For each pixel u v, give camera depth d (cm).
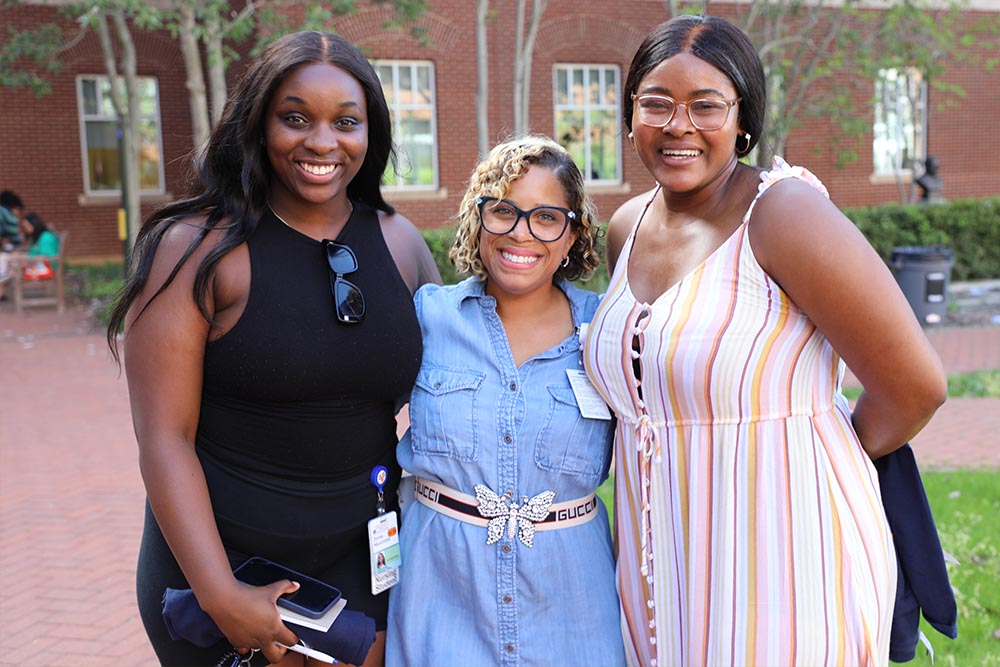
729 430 205
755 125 214
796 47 1471
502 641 229
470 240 240
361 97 216
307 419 218
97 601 418
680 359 204
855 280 187
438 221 1620
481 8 1146
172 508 202
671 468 214
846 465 208
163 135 1661
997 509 493
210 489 216
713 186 216
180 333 204
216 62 1092
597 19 1672
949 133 1930
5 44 1480
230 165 214
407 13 1194
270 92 208
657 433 216
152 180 1694
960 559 420
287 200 221
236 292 210
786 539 202
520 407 230
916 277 1158
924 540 219
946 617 221
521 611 229
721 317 201
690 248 214
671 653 221
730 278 202
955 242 1540
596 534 239
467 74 1609
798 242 190
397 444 244
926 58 1305
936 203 1567
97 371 940
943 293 1162
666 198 223
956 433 681
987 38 1864
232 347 209
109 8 1099
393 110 1591
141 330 205
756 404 202
